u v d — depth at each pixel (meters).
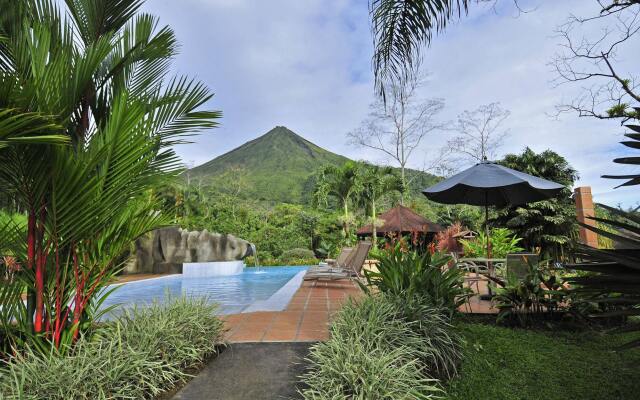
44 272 2.86
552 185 5.75
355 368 2.49
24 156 2.51
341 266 9.74
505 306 4.35
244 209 28.95
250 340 3.80
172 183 3.37
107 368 2.52
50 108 2.49
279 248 23.31
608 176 1.72
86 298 3.05
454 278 4.08
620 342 3.63
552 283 4.26
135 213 3.21
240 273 17.25
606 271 1.76
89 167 2.65
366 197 22.38
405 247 7.18
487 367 3.18
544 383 2.89
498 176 5.68
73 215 2.73
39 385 2.29
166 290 3.85
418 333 3.22
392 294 3.82
